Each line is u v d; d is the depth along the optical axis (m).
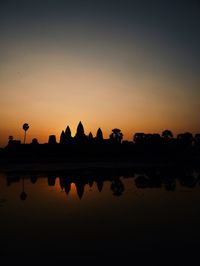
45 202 21.20
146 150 110.44
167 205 19.64
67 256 10.49
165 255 10.49
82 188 28.73
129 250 11.04
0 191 26.92
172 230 13.60
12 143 103.06
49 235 12.99
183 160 83.19
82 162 77.19
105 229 13.88
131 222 15.20
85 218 16.11
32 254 10.71
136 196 23.55
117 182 33.38
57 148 106.88
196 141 113.12
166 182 32.88
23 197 23.50
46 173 45.16
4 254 10.74
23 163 73.12
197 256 10.36
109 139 116.38
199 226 14.25
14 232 13.49
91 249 11.16
